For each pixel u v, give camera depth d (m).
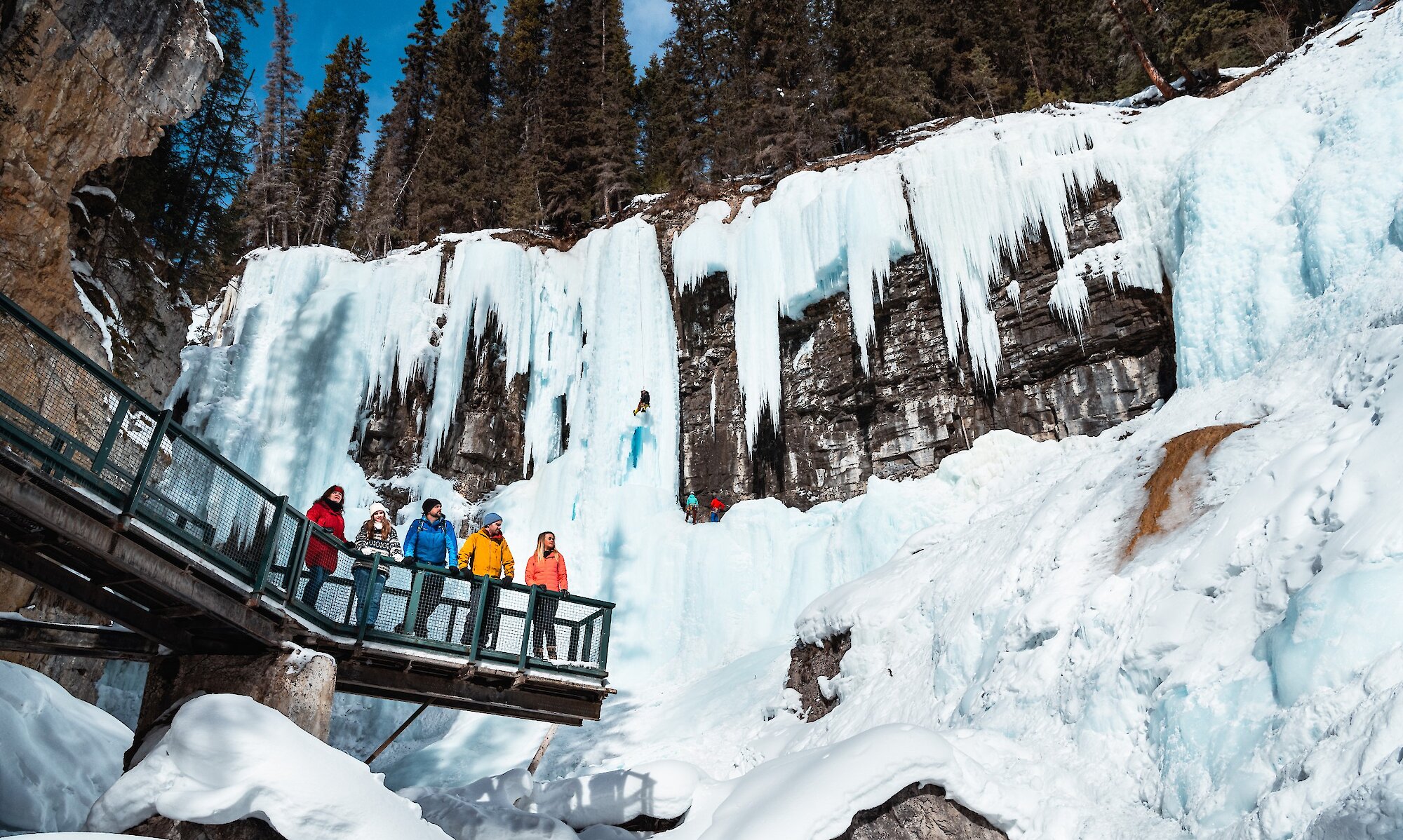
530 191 34.88
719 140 33.25
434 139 41.22
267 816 6.16
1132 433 15.61
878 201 23.36
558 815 9.12
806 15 35.16
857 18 34.34
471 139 41.94
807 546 21.34
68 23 12.87
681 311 27.25
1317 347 12.35
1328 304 13.02
